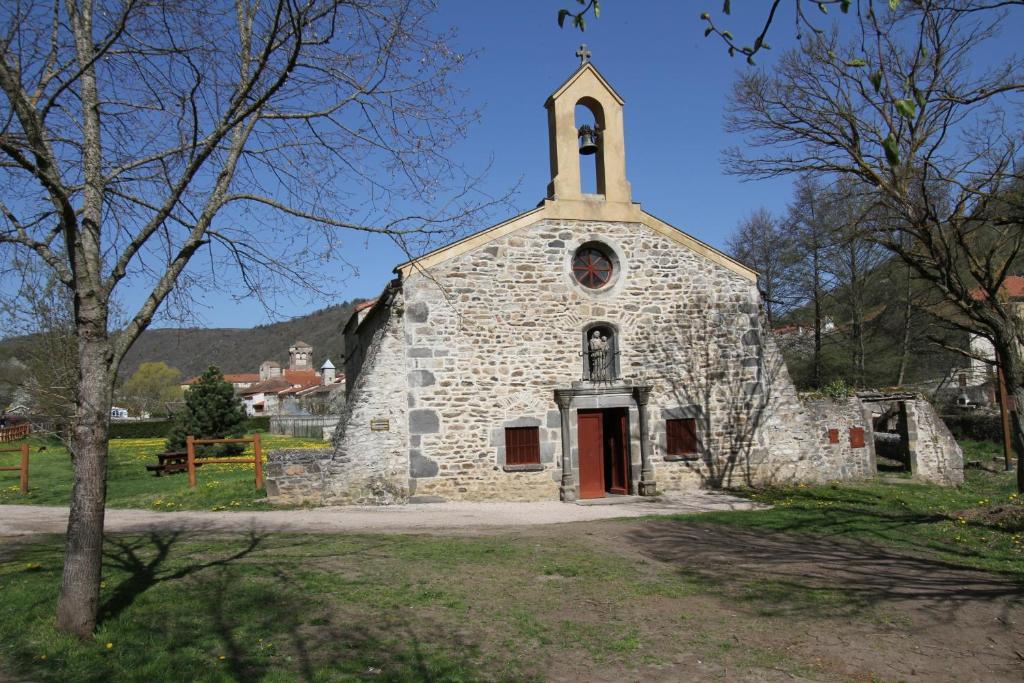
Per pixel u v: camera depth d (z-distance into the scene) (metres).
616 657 5.99
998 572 8.55
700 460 15.62
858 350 28.91
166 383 59.22
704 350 15.86
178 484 17.53
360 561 8.84
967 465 22.19
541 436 14.70
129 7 6.09
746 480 15.89
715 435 15.78
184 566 8.31
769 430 16.19
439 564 8.78
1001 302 11.21
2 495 16.16
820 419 16.89
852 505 13.64
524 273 14.87
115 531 10.91
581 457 15.12
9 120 5.78
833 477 16.75
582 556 9.41
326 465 13.79
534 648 6.16
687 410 15.62
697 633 6.57
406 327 14.21
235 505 13.48
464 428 14.32
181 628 6.23
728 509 13.34
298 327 122.75
